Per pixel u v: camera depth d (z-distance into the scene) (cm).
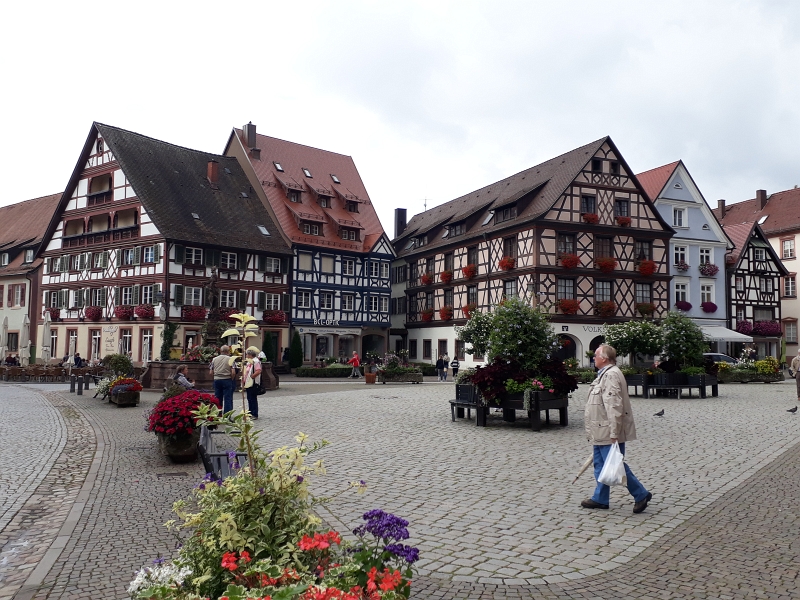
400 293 5497
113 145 4147
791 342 5291
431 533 618
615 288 3981
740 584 487
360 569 343
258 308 4309
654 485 823
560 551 566
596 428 704
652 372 2216
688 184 4497
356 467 943
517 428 1359
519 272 3891
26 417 1603
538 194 4106
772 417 1563
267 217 4638
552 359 1402
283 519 389
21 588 490
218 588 352
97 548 584
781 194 5797
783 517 671
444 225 4822
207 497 405
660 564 532
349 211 5138
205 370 2331
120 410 1767
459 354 4553
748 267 4766
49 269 4659
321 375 3841
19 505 755
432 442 1175
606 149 4025
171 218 3984
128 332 4019
